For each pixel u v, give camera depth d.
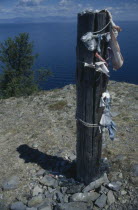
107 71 4.04
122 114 8.02
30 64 27.53
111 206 4.45
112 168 5.29
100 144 4.65
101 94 4.33
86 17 3.91
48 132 7.34
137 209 4.32
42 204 4.66
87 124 4.43
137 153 5.77
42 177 5.41
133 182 4.81
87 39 3.90
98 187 4.78
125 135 6.72
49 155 6.19
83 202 4.54
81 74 4.26
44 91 11.28
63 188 4.88
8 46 26.34
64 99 9.79
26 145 6.78
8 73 26.20
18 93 22.72
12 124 8.22
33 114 8.82
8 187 5.22
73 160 5.70
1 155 6.47
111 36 4.03
